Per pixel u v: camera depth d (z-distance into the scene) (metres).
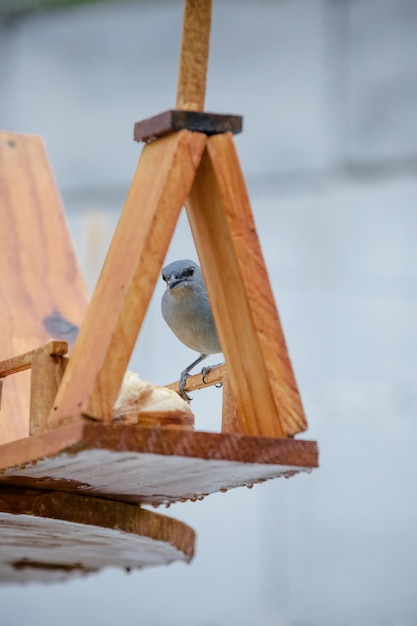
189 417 5.51
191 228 5.84
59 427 5.22
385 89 13.28
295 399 5.48
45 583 9.76
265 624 11.69
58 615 12.55
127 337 5.20
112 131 14.12
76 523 6.60
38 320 8.26
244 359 5.62
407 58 13.25
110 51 14.35
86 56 14.43
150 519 6.88
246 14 13.85
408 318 12.30
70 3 14.54
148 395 5.47
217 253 5.66
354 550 11.70
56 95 14.47
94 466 5.49
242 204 5.55
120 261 5.41
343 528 11.77
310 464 5.37
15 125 14.66
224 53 13.83
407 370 12.06
